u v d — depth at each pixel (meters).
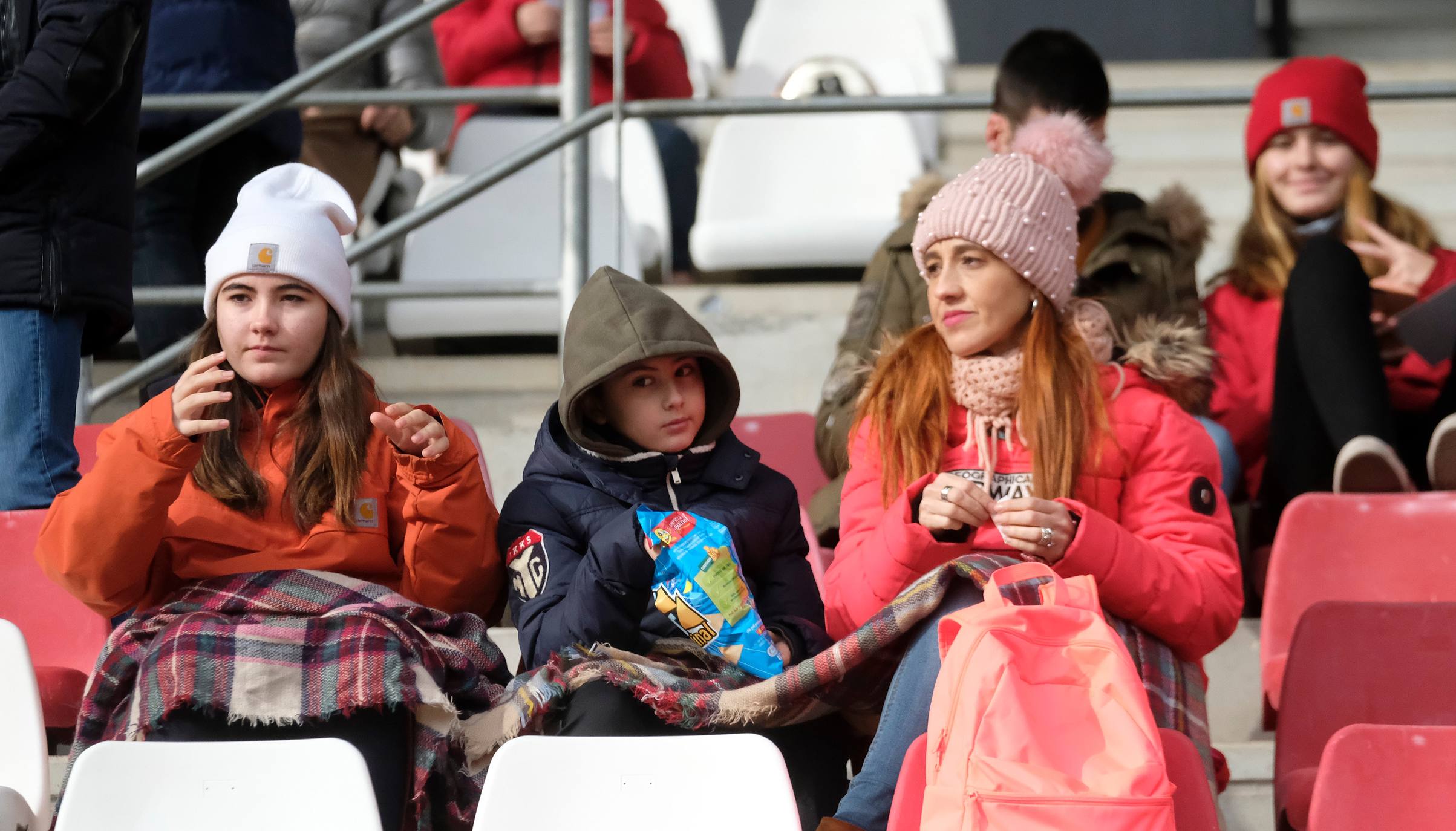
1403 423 12.36
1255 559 11.62
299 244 8.84
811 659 7.80
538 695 7.79
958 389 9.41
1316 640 8.65
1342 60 13.66
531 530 8.64
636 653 8.37
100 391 13.22
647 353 8.66
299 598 7.98
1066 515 8.41
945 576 7.83
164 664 7.51
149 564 8.23
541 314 15.64
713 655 8.20
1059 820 6.46
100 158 10.43
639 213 17.86
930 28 22.33
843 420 11.19
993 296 9.26
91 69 10.08
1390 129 20.92
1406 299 12.69
